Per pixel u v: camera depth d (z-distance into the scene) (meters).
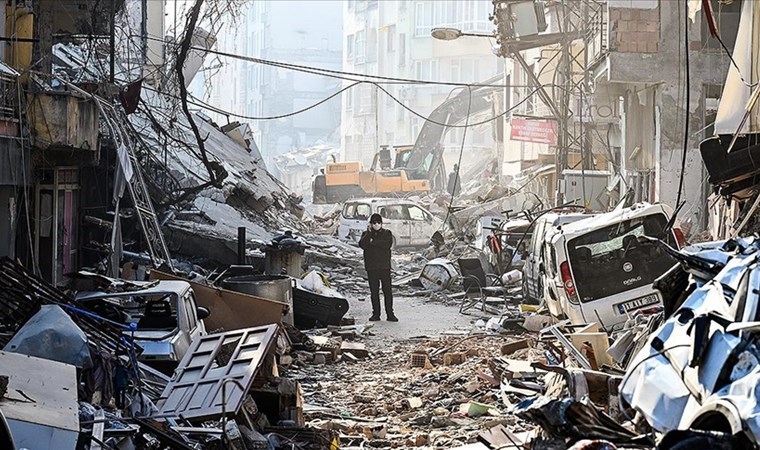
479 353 17.59
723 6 25.00
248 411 10.82
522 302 23.98
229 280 20.55
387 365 17.28
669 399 7.16
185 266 26.66
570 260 16.39
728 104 17.28
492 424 11.85
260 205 38.56
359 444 11.53
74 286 20.36
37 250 20.66
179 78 25.53
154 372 12.23
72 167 22.11
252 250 29.27
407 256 37.81
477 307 24.83
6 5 19.89
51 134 18.55
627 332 12.12
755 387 6.23
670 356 7.46
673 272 9.15
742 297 7.29
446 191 60.41
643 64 25.44
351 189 57.59
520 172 47.53
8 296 12.68
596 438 7.77
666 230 15.53
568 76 34.12
